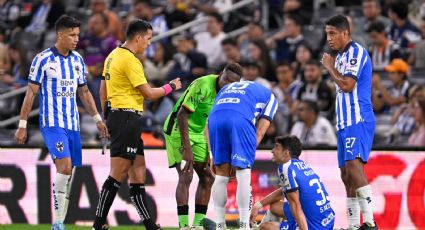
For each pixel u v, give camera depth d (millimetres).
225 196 33281
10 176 43719
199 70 56656
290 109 53469
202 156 36281
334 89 53844
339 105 34812
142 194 35844
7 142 54750
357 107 34375
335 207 42688
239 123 32562
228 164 33188
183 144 34781
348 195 35656
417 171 42625
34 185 43562
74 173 43469
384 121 52844
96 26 58000
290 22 58469
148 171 43312
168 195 43219
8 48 59969
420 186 42594
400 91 53344
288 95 53844
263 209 42562
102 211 34625
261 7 64688
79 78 36688
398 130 52156
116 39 60531
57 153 35781
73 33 35844
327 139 49719
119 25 61188
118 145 34406
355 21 61375
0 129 56156
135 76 34250
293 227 34250
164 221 43156
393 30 58031
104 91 35625
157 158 43375
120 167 34531
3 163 43781
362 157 34469
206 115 35938
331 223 34031
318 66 53281
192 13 65062
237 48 57500
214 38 60281
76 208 43344
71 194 43406
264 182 43219
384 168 42688
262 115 33250
